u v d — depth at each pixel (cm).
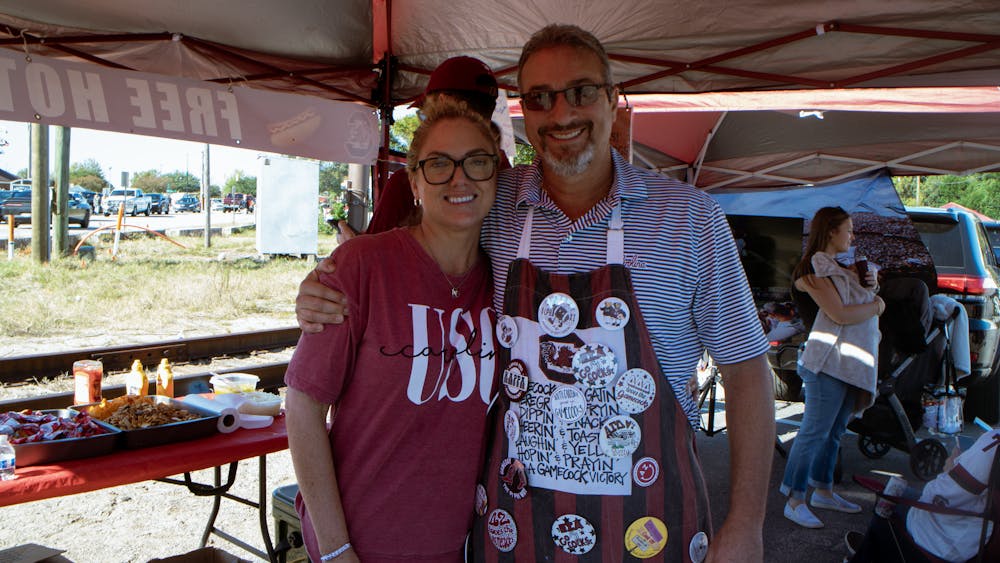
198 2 428
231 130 468
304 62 536
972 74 442
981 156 756
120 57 496
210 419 318
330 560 206
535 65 208
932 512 331
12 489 252
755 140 836
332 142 512
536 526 198
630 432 193
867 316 477
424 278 208
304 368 204
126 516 459
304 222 1977
